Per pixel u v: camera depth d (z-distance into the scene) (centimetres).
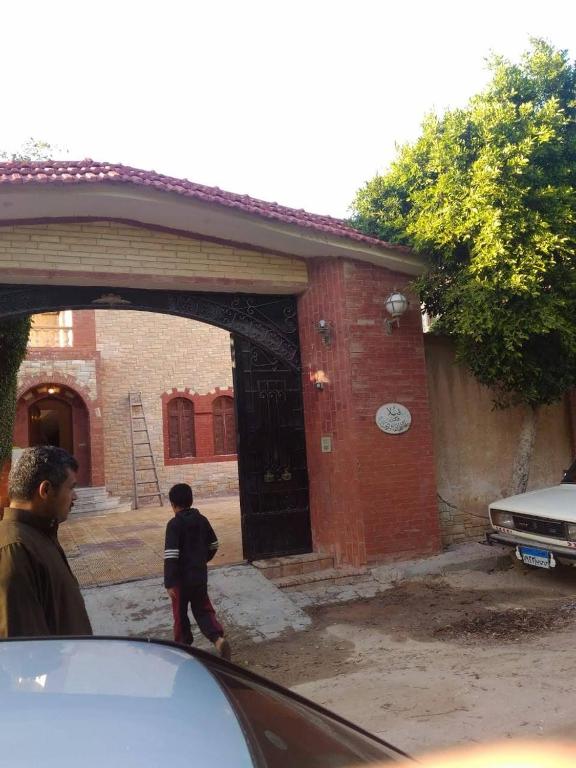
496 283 793
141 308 816
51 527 271
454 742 380
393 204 960
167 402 1975
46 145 1252
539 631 597
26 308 750
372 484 841
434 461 898
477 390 1012
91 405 1831
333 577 802
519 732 388
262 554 855
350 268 872
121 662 159
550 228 811
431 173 909
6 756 106
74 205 712
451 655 547
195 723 126
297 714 162
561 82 889
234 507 1631
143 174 746
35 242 732
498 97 851
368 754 155
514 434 1033
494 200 794
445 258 859
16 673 148
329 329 866
